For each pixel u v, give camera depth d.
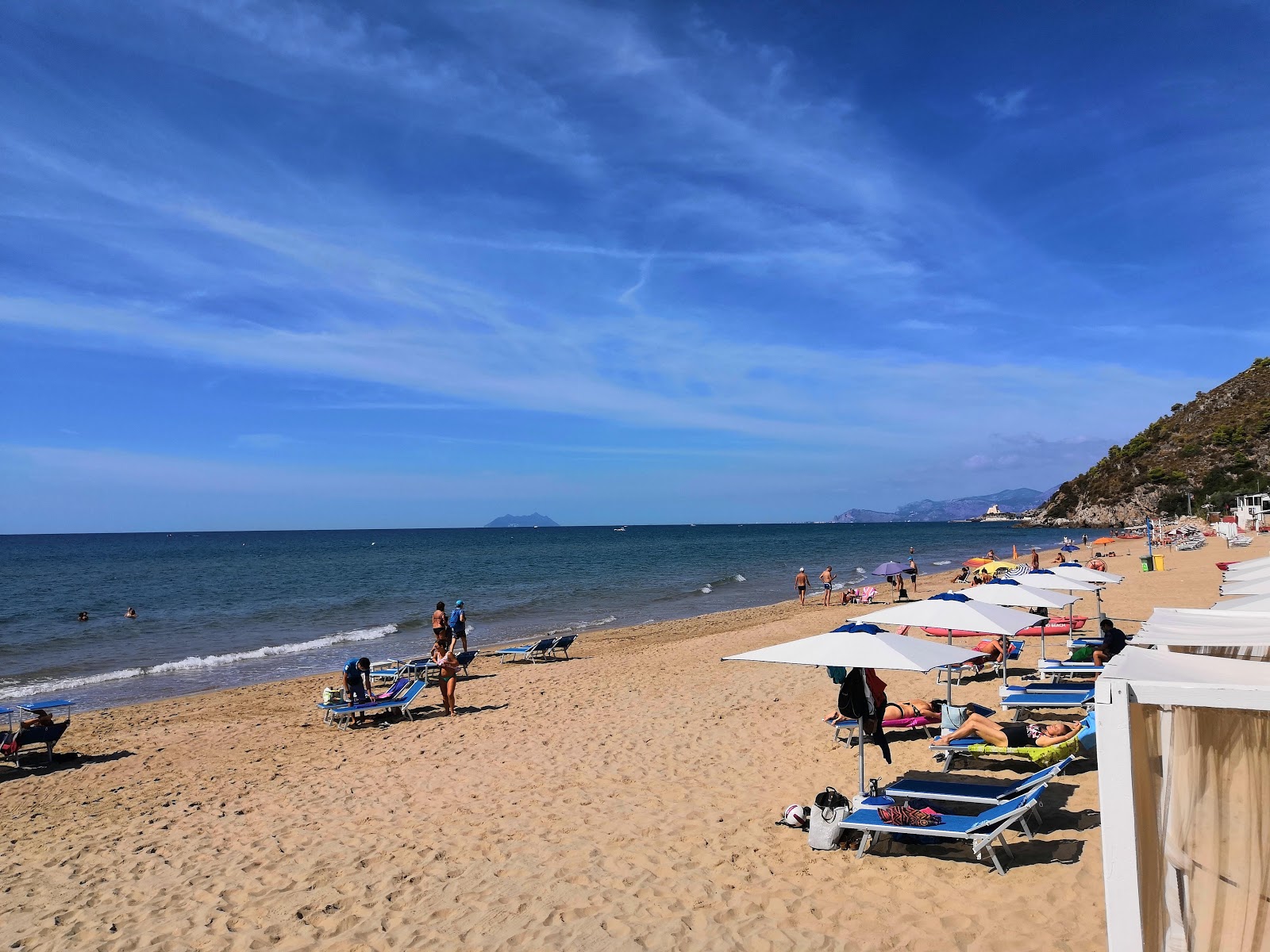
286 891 6.07
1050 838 5.98
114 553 88.62
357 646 22.44
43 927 5.72
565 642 18.56
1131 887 2.98
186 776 10.03
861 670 6.52
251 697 15.64
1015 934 4.69
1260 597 6.22
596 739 10.15
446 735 11.18
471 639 23.41
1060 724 7.70
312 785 9.06
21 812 8.80
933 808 6.77
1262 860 3.34
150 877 6.57
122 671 19.31
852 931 4.89
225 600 35.81
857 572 48.75
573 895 5.66
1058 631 15.84
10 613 31.70
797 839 6.36
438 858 6.50
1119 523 105.38
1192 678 3.19
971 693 11.41
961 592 8.30
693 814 7.09
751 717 10.65
